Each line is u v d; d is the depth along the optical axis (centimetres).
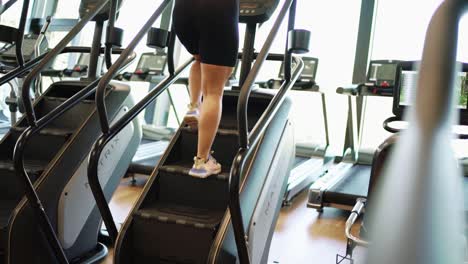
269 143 246
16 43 288
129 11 647
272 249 331
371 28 551
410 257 27
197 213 234
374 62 469
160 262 225
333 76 576
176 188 248
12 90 500
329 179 447
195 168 231
